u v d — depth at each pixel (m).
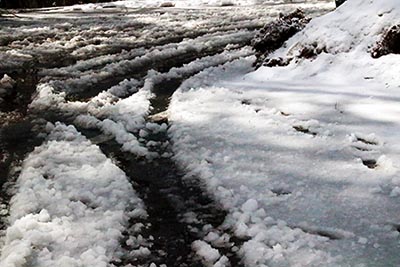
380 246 3.30
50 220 3.84
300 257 3.28
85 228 3.73
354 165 4.31
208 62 8.65
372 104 5.39
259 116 5.60
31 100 7.16
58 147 5.25
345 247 3.34
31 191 4.27
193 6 19.22
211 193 4.24
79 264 3.30
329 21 7.22
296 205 3.89
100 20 14.95
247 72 7.77
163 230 3.80
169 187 4.44
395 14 6.36
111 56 9.54
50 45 10.85
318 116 5.41
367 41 6.46
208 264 3.38
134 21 14.44
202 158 4.80
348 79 6.20
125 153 5.18
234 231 3.69
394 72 5.84
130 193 4.30
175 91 7.10
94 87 7.73
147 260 3.46
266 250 3.37
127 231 3.78
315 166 4.41
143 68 8.70
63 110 6.63
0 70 8.80
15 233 3.68
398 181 3.96
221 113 5.85
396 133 4.71
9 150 5.40
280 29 8.45
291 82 6.63
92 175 4.60
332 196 3.94
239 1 19.69
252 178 4.35
